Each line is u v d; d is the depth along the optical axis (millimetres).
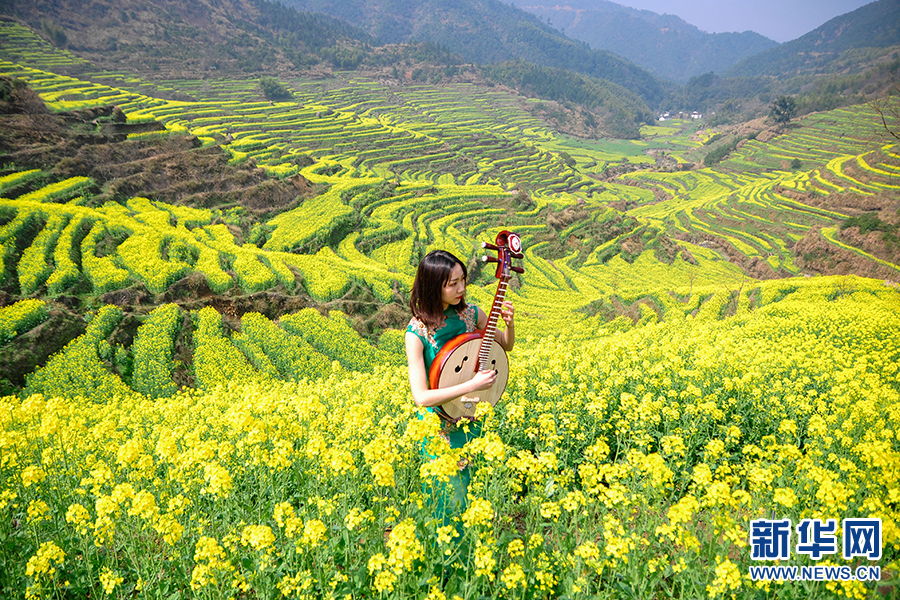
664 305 50719
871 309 25781
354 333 40531
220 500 4535
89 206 52531
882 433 5203
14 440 4941
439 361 3656
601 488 3676
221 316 37719
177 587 3934
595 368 7645
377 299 49062
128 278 38969
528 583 3381
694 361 8281
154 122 69875
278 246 58438
